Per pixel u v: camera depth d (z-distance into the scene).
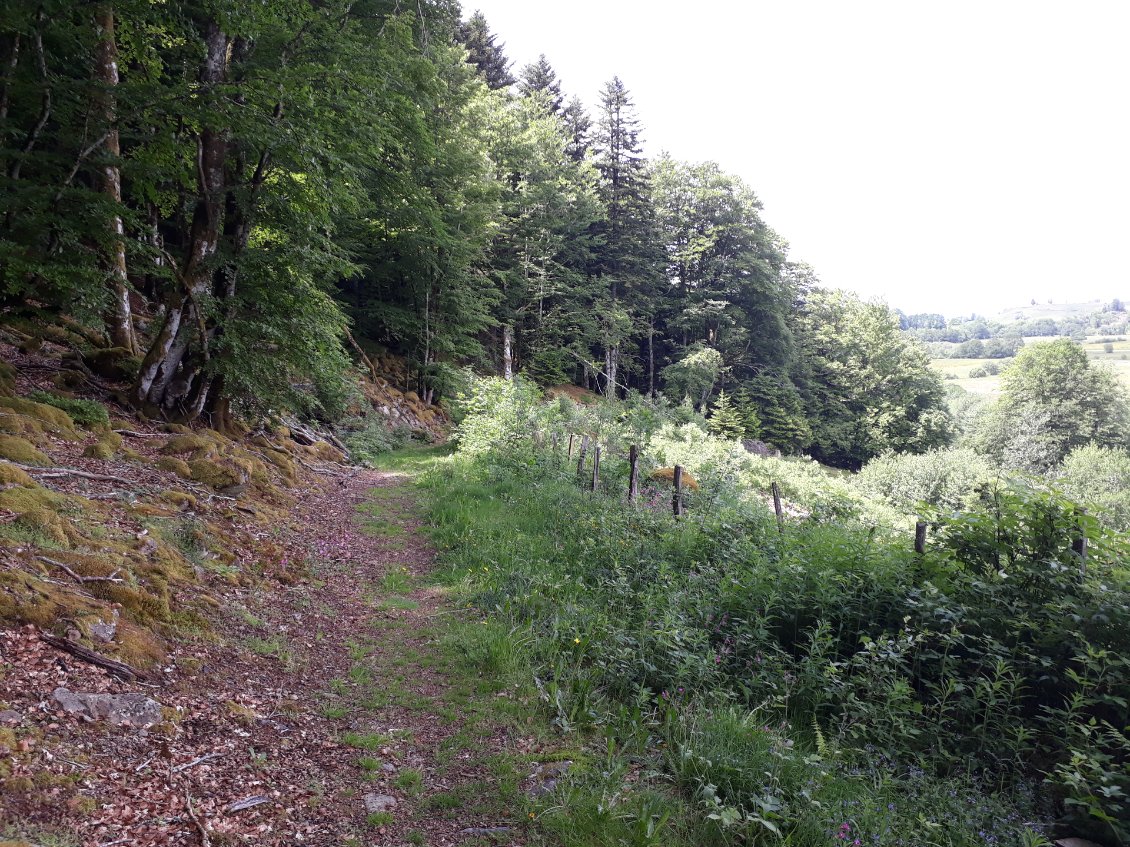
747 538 8.40
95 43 9.39
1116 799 3.83
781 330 49.16
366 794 3.78
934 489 30.58
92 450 7.46
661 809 3.71
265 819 3.31
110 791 3.05
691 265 49.56
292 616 6.14
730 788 3.86
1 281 9.18
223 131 9.38
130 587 4.79
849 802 3.81
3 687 3.32
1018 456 39.66
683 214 49.69
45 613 3.99
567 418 26.58
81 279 8.45
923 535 5.99
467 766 4.18
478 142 29.23
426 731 4.62
